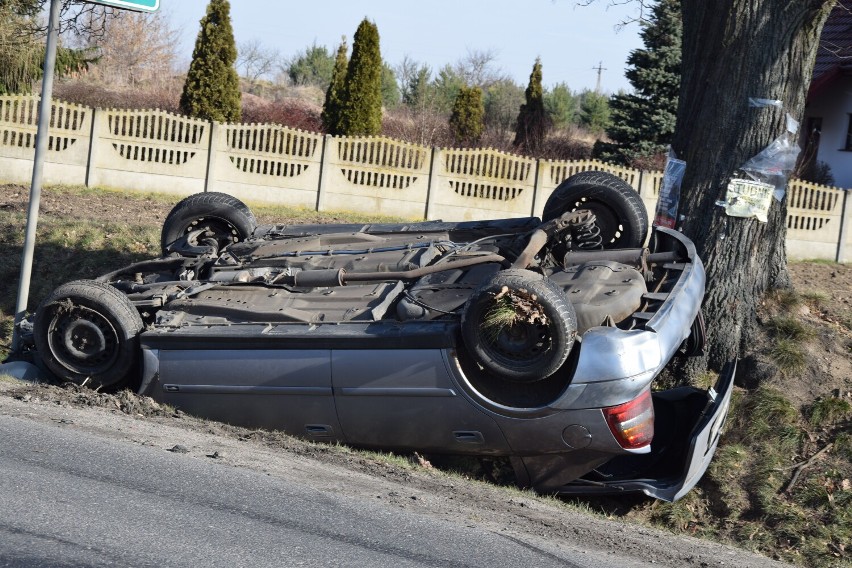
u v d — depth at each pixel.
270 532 4.67
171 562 4.14
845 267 15.28
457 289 7.04
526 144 29.52
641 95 27.03
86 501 4.82
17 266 11.89
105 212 15.17
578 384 6.19
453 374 6.44
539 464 6.57
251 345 6.83
